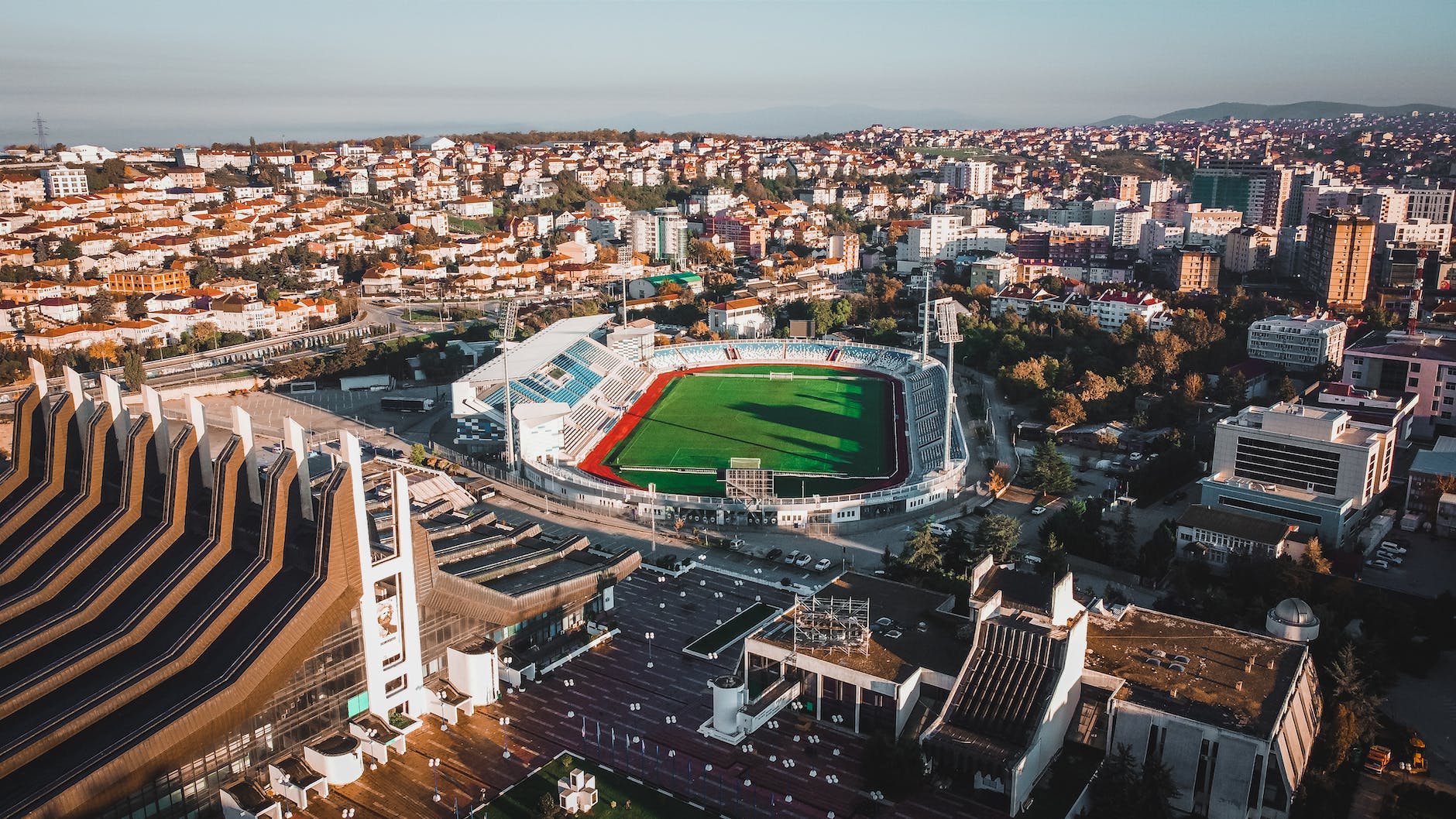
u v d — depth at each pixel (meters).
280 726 167.00
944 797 163.88
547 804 157.88
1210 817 161.50
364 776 169.62
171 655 160.12
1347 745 170.12
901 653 187.12
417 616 184.50
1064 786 166.38
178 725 148.88
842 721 184.38
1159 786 156.50
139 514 195.25
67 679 157.25
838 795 164.88
